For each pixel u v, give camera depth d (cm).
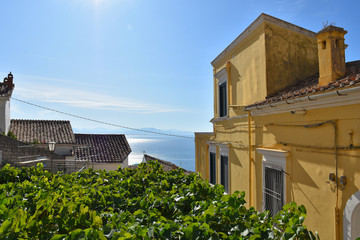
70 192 566
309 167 546
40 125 2081
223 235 335
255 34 832
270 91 775
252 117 795
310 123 544
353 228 438
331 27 578
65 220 380
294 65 812
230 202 409
